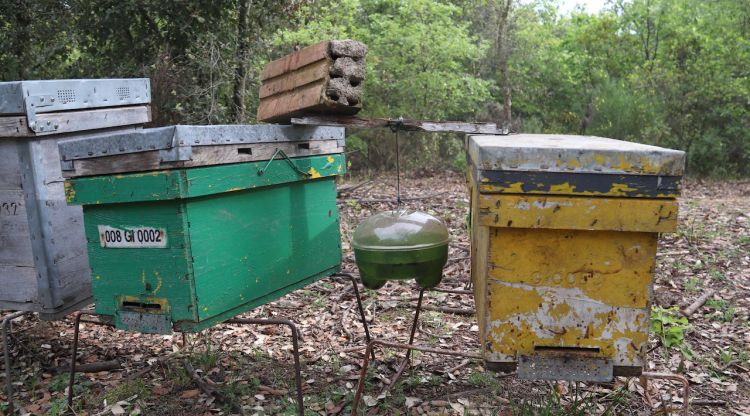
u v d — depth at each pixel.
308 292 5.68
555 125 17.00
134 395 3.69
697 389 3.76
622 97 15.62
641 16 16.64
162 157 2.71
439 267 3.34
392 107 15.33
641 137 15.06
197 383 3.80
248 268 3.12
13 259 3.60
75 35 9.10
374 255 3.19
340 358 4.23
